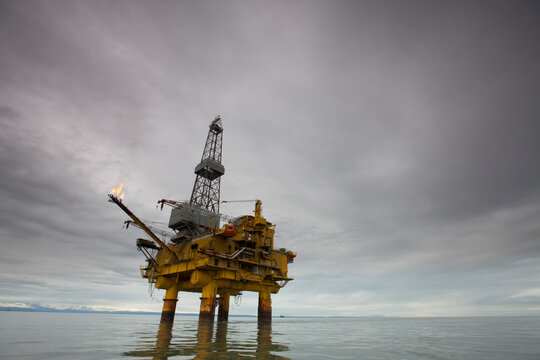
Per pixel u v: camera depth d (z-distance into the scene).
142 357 15.32
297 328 48.66
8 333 31.66
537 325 63.22
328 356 17.08
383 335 34.88
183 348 18.52
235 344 20.89
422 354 19.00
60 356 15.89
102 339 24.25
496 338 31.27
